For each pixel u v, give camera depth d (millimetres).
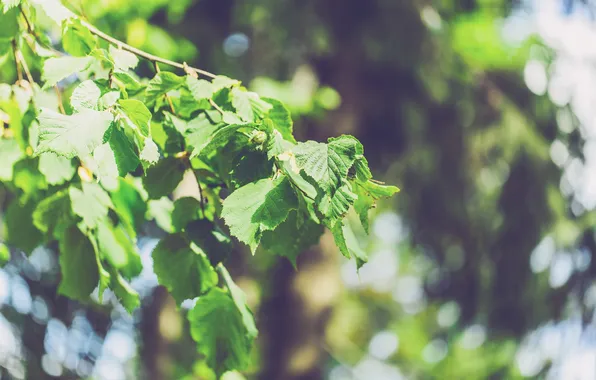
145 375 5410
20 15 1992
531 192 6375
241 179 1524
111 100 1493
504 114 6285
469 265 6855
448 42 5855
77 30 1796
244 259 6148
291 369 6184
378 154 6625
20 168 2037
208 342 1933
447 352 7875
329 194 1417
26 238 2189
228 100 1754
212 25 5672
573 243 6297
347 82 6102
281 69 5535
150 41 4281
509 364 6734
